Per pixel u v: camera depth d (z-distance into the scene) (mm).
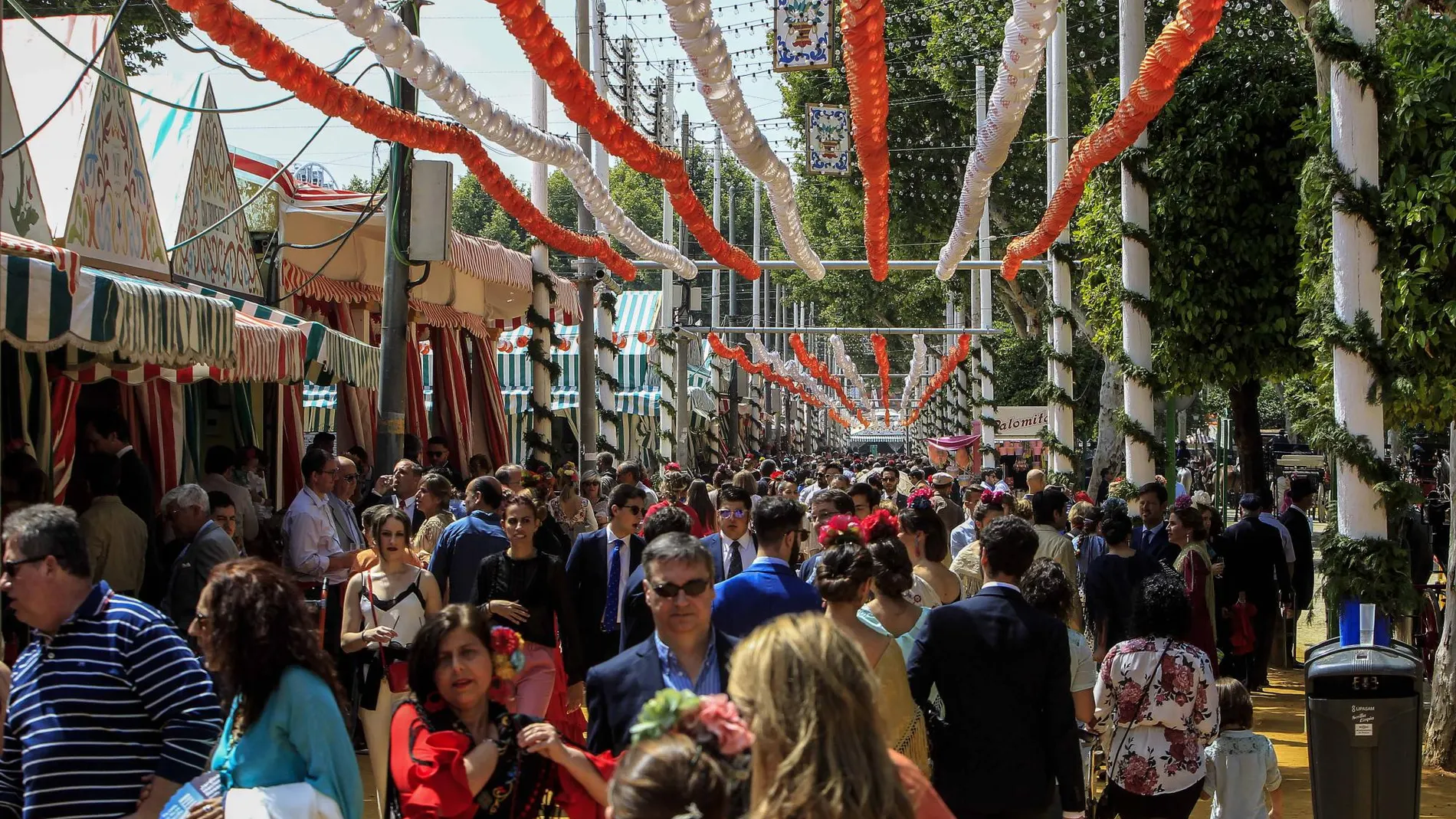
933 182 40938
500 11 7070
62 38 10914
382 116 9133
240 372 10047
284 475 15523
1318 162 8406
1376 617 7711
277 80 7570
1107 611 9320
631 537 8984
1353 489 8312
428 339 21094
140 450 12305
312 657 4316
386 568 7914
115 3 20266
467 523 8664
